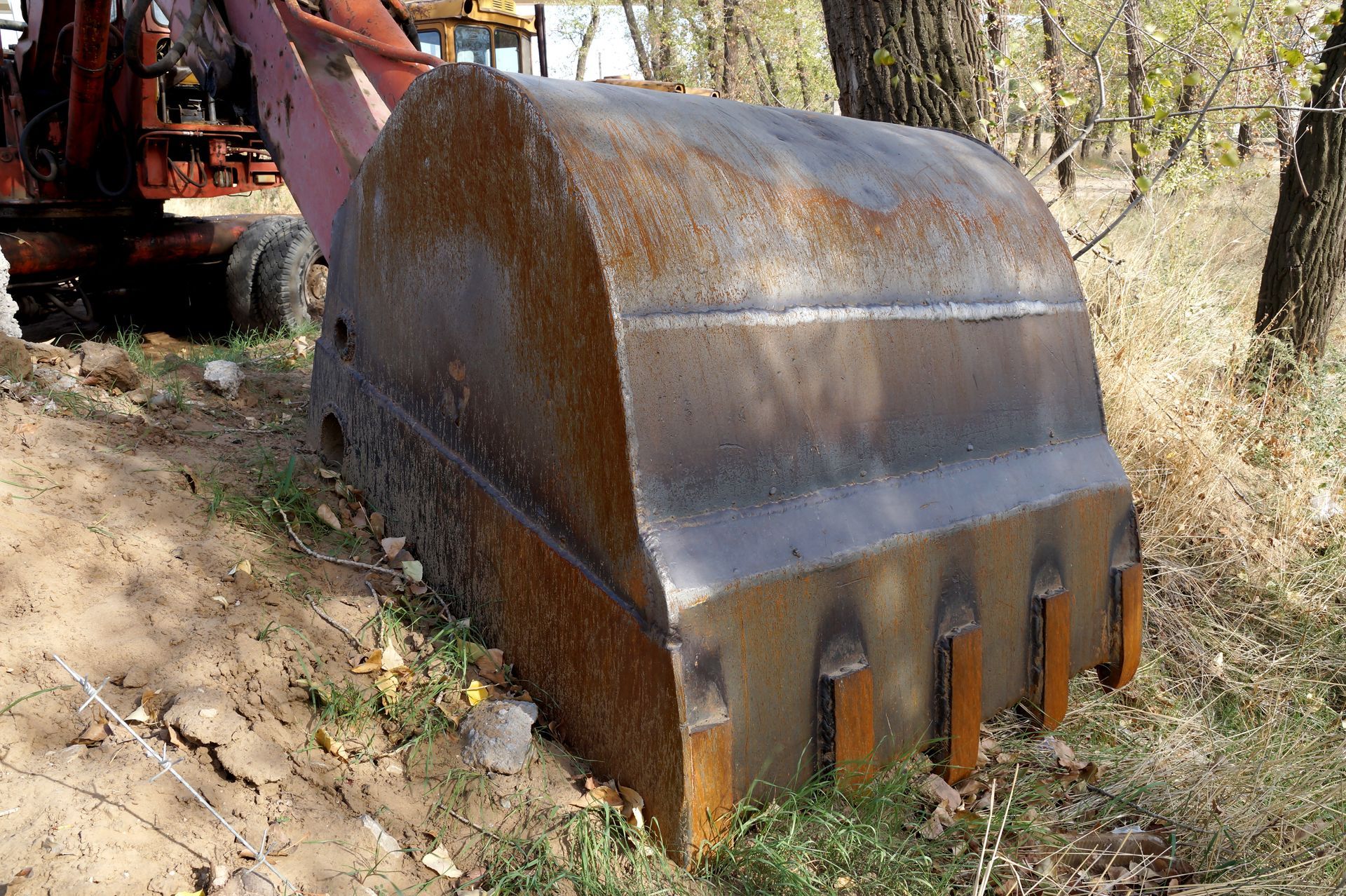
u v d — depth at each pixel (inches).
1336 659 145.6
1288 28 224.4
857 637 89.2
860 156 105.3
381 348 116.0
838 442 90.9
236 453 131.4
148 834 73.5
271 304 254.1
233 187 265.3
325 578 106.9
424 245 104.0
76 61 208.8
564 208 81.4
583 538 84.7
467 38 339.9
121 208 249.0
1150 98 182.4
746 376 84.7
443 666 95.9
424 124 100.0
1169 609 150.3
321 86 142.3
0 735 79.2
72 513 104.6
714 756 79.0
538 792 84.6
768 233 88.8
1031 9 240.2
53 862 69.6
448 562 105.5
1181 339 227.1
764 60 698.2
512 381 91.5
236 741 82.6
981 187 113.3
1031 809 99.4
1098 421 118.8
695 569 78.7
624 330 77.9
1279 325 236.4
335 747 86.6
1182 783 108.6
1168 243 270.4
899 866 86.7
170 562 101.3
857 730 88.4
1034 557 105.7
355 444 123.4
